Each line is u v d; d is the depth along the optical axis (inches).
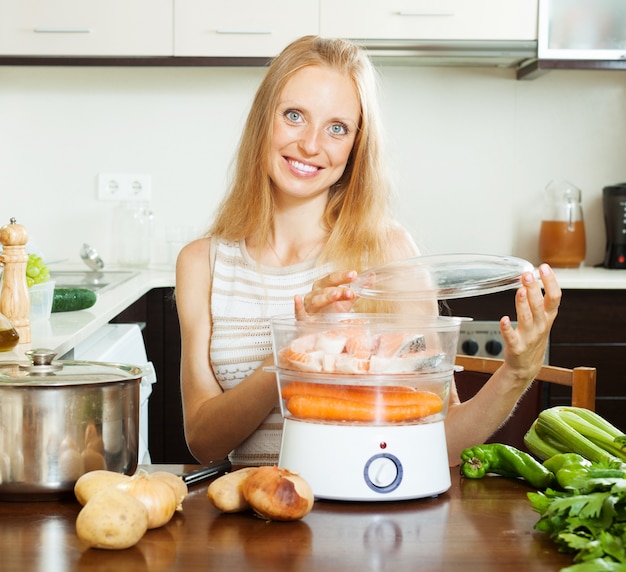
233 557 35.2
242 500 40.1
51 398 41.7
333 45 64.8
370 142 66.0
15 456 41.8
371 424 42.1
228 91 145.6
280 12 130.5
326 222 68.6
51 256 146.9
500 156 147.6
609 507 35.3
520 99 147.3
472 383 75.6
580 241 142.6
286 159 64.3
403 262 46.9
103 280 122.3
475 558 35.3
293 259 68.3
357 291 46.7
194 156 146.3
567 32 132.4
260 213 67.3
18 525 39.1
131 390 44.3
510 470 46.9
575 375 68.2
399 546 36.6
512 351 47.7
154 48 130.8
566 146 148.3
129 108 145.6
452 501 43.1
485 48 132.1
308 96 63.0
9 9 129.8
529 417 73.5
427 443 43.0
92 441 42.4
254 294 67.6
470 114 146.8
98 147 146.0
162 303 127.0
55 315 86.8
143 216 145.0
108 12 130.3
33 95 145.0
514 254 148.9
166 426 128.2
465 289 45.9
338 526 39.1
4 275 67.5
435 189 147.5
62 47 130.5
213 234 70.6
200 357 68.5
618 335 126.4
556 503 35.9
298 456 42.9
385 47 131.4
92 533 35.4
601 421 48.8
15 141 145.6
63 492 42.3
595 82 147.7
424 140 146.9
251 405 57.2
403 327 42.2
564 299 126.3
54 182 146.3
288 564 34.5
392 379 41.9
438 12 131.2
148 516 37.9
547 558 35.3
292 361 42.4
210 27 130.5
